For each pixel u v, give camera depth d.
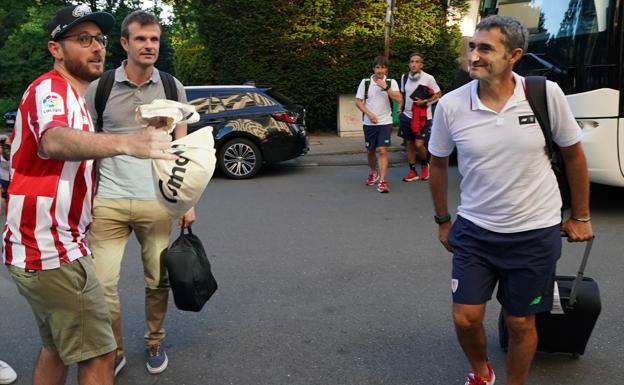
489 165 2.47
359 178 9.27
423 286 4.45
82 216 2.24
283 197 7.87
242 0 13.23
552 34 6.44
